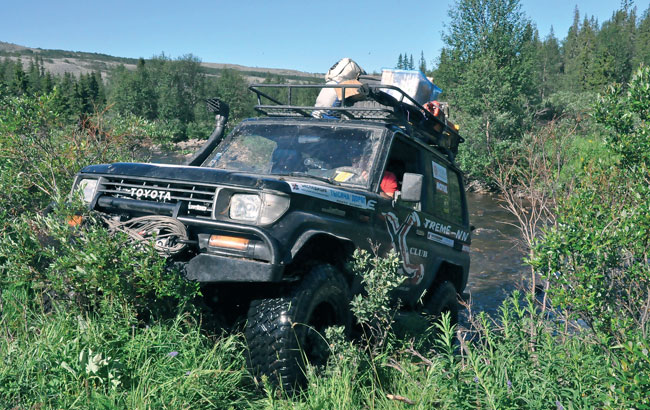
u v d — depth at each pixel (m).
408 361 3.93
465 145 25.52
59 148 6.35
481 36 32.44
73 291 3.46
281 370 3.19
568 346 3.69
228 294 3.70
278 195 3.34
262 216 3.28
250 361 3.26
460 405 2.86
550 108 34.19
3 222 4.84
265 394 3.24
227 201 3.33
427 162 5.44
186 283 3.19
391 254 3.73
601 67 110.69
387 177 4.65
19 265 3.51
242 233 3.24
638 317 3.70
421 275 5.04
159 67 112.44
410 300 4.93
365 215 4.10
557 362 3.20
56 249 3.54
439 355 3.61
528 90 30.33
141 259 3.14
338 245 3.85
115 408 2.69
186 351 3.19
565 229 3.46
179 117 106.81
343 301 3.72
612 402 2.56
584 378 3.07
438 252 5.45
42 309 3.61
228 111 5.26
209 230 3.34
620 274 3.71
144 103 109.19
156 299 3.35
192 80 111.81
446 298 5.51
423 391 3.29
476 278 9.55
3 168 5.94
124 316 3.38
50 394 2.79
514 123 25.61
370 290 3.64
